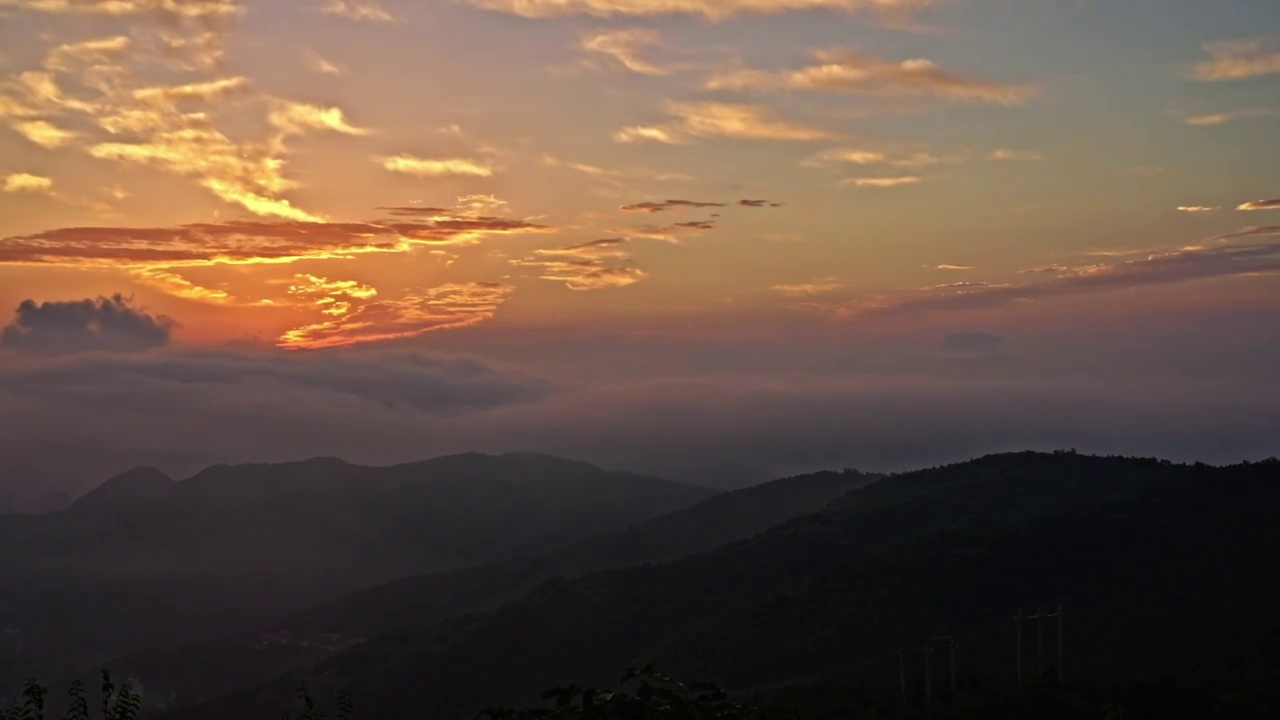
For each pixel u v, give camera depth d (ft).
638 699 26.02
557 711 26.13
